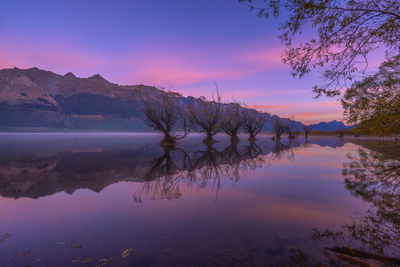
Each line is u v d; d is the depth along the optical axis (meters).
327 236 3.15
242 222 3.71
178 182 6.98
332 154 15.23
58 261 2.50
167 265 2.40
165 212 4.23
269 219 3.85
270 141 34.78
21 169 9.33
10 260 2.51
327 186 6.38
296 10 3.37
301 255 2.61
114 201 4.96
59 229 3.43
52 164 10.74
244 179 7.43
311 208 4.44
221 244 2.91
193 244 2.92
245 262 2.45
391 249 2.78
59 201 4.97
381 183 6.61
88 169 9.36
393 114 5.00
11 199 5.14
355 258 2.53
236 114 33.28
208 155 14.95
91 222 3.73
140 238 3.11
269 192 5.75
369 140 36.72
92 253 2.68
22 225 3.60
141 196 5.38
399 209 4.39
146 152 16.97
